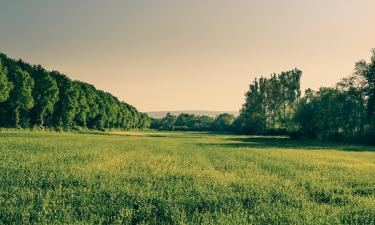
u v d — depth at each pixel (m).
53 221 13.46
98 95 178.62
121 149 53.91
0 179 21.45
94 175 24.66
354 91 112.00
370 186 24.55
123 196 17.95
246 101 175.38
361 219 15.16
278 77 169.00
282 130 148.12
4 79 93.06
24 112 113.31
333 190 22.25
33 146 49.88
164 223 13.86
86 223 13.09
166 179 24.53
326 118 114.81
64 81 131.00
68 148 49.84
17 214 14.02
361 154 58.91
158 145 69.00
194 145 72.44
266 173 29.77
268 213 15.59
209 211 15.84
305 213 15.80
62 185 20.95
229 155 48.28
